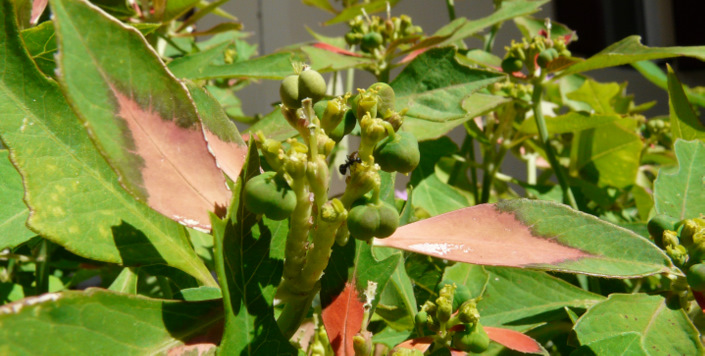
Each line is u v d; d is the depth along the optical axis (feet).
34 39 0.66
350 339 0.58
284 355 0.55
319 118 0.57
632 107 1.54
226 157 0.59
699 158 0.74
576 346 0.64
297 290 0.56
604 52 0.86
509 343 0.61
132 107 0.54
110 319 0.53
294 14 1.98
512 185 2.07
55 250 0.82
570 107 1.37
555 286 0.72
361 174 0.54
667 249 0.65
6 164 0.62
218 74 0.78
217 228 0.53
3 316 0.50
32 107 0.56
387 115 0.57
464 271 0.71
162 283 0.77
